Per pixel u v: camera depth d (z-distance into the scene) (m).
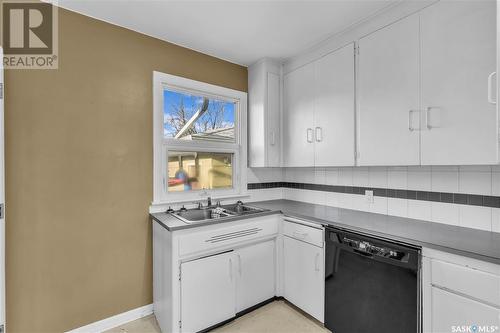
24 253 1.65
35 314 1.69
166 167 2.25
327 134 2.21
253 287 2.15
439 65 1.50
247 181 2.79
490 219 1.58
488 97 1.23
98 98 1.91
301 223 2.10
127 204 2.04
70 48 1.80
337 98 2.12
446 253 1.29
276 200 3.00
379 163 1.83
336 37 2.12
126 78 2.03
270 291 2.27
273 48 2.38
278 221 2.31
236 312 2.04
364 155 1.92
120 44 2.01
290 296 2.20
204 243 1.85
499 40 1.02
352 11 1.80
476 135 1.36
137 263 2.08
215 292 1.90
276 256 2.32
